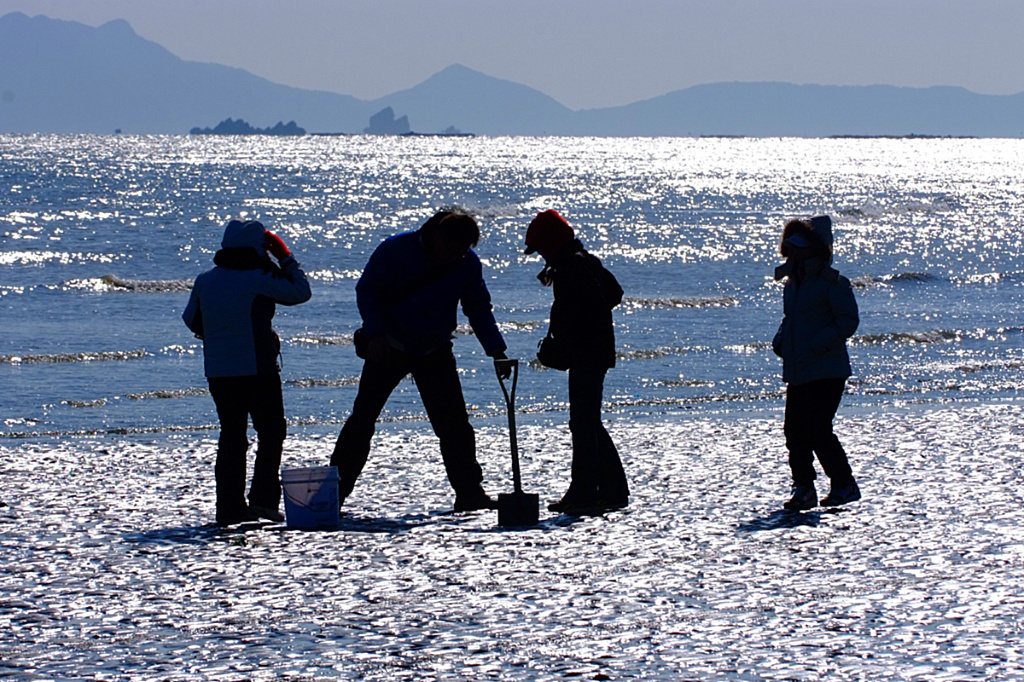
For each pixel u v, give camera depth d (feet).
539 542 85.20
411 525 92.38
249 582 73.46
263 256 94.27
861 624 64.23
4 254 466.70
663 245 595.88
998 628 63.41
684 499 103.65
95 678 55.26
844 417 159.94
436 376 99.40
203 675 55.72
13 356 217.97
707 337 263.29
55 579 74.08
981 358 233.55
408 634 62.49
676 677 55.47
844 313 96.78
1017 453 128.67
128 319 289.74
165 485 111.75
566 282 96.73
